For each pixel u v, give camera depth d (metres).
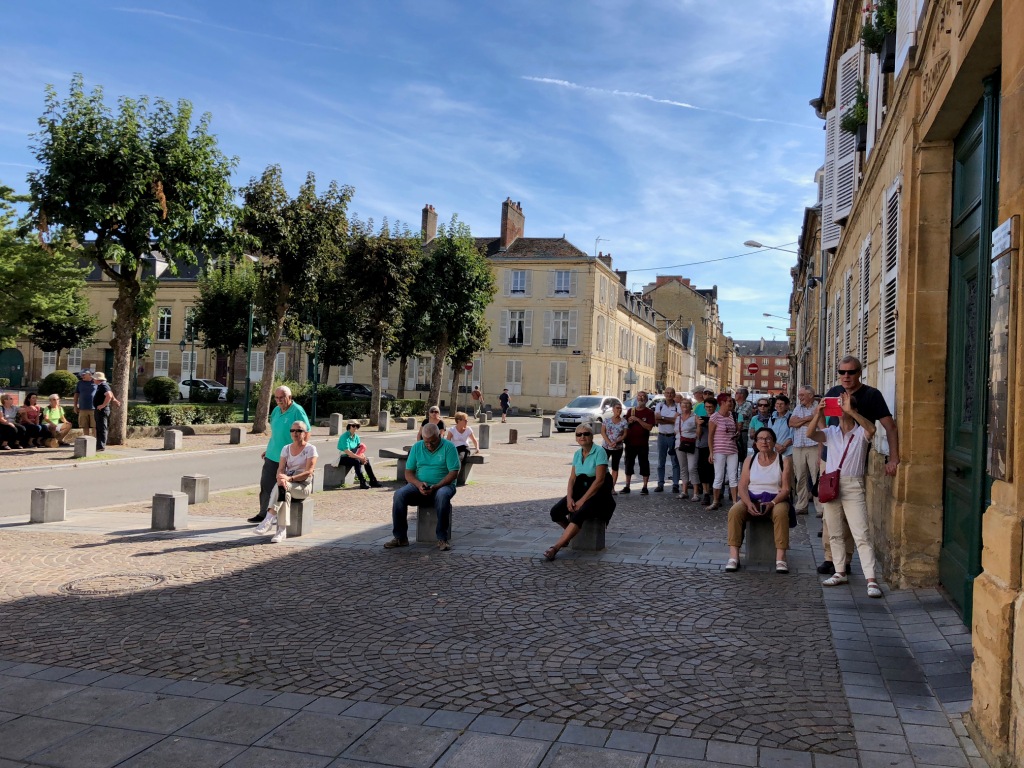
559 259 51.62
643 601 6.12
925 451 6.19
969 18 4.62
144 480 14.43
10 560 7.40
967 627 4.99
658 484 13.19
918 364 6.21
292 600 6.06
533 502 11.82
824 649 4.95
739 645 5.03
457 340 35.56
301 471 8.82
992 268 3.74
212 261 19.78
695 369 88.00
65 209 16.86
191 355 54.44
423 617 5.62
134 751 3.46
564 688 4.27
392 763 3.36
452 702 4.06
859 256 10.49
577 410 32.59
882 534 7.05
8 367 55.56
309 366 51.72
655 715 3.91
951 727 3.73
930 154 6.17
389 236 29.75
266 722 3.78
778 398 11.27
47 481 13.90
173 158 17.69
